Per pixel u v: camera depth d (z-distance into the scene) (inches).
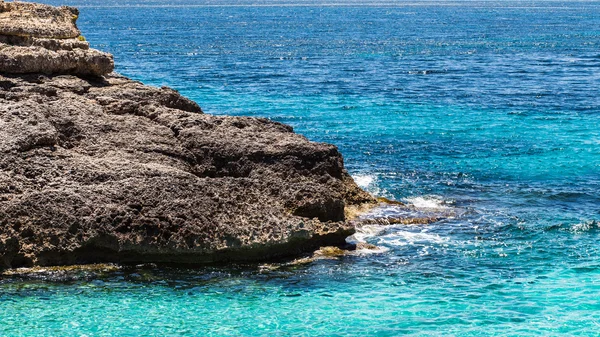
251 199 834.2
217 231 770.8
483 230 898.7
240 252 773.9
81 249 751.1
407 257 812.0
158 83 2261.3
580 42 4180.6
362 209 951.0
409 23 6353.3
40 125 868.6
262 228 786.2
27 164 814.5
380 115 1722.4
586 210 988.6
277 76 2465.6
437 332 647.8
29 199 760.3
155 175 815.1
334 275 760.3
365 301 706.2
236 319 667.4
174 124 968.3
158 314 671.8
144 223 759.1
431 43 4087.1
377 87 2208.4
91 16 7470.5
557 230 903.7
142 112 1005.2
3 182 782.5
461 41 4242.1
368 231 883.4
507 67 2822.3
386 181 1122.7
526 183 1127.0
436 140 1443.2
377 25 6018.7
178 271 753.0
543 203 1020.5
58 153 848.3
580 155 1318.9
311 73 2568.9
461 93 2086.6
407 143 1412.4
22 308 673.6
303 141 973.2
